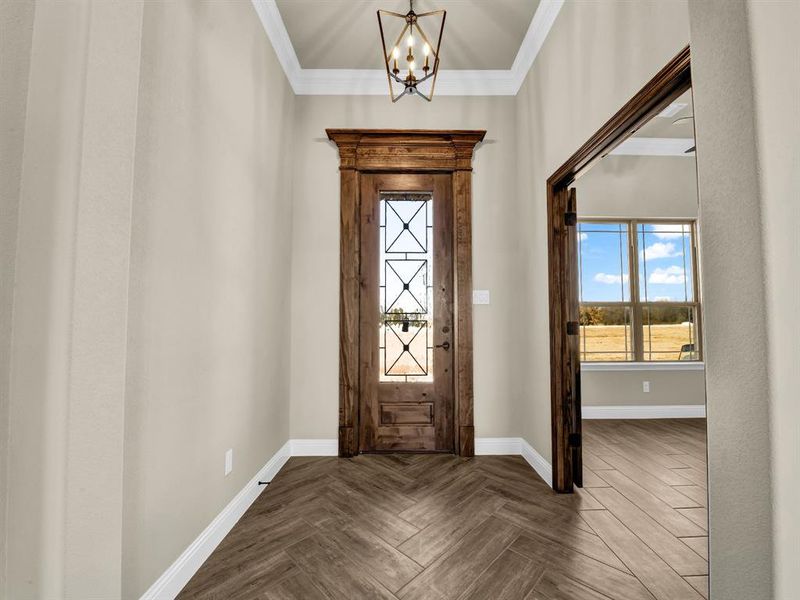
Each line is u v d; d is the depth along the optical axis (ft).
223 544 5.51
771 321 2.00
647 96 4.66
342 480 7.77
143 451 3.95
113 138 2.59
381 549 5.38
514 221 9.76
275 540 5.61
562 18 7.11
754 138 2.06
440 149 9.71
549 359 7.70
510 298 9.64
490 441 9.39
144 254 3.93
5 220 2.25
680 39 4.17
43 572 2.21
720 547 2.26
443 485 7.52
